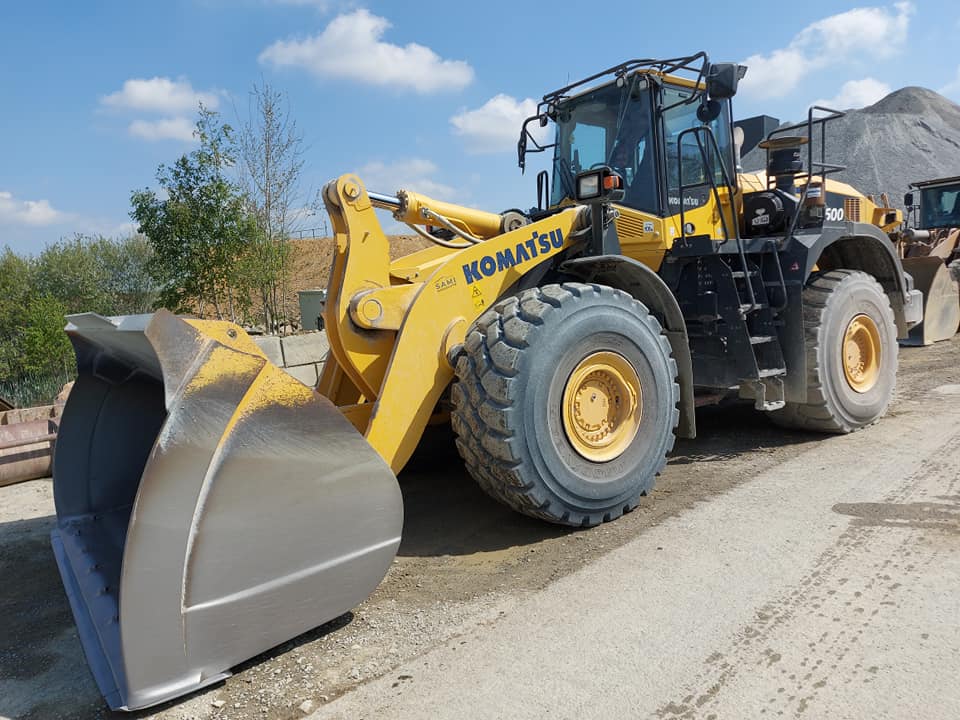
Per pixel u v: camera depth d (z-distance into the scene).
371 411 3.29
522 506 3.36
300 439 2.45
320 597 2.56
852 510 3.47
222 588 2.30
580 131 4.91
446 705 2.17
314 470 2.49
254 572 2.37
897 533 3.15
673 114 4.57
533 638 2.52
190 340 2.28
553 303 3.33
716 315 4.48
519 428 3.17
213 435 2.25
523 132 5.21
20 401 9.28
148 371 3.15
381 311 3.35
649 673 2.25
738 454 4.69
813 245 4.76
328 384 4.00
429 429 4.92
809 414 4.87
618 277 4.05
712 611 2.60
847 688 2.09
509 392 3.14
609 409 3.57
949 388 6.18
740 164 5.27
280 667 2.45
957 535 3.09
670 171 4.52
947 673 2.12
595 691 2.18
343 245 3.40
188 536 2.21
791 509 3.55
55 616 3.06
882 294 5.20
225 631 2.32
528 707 2.12
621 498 3.57
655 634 2.47
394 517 2.72
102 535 3.27
